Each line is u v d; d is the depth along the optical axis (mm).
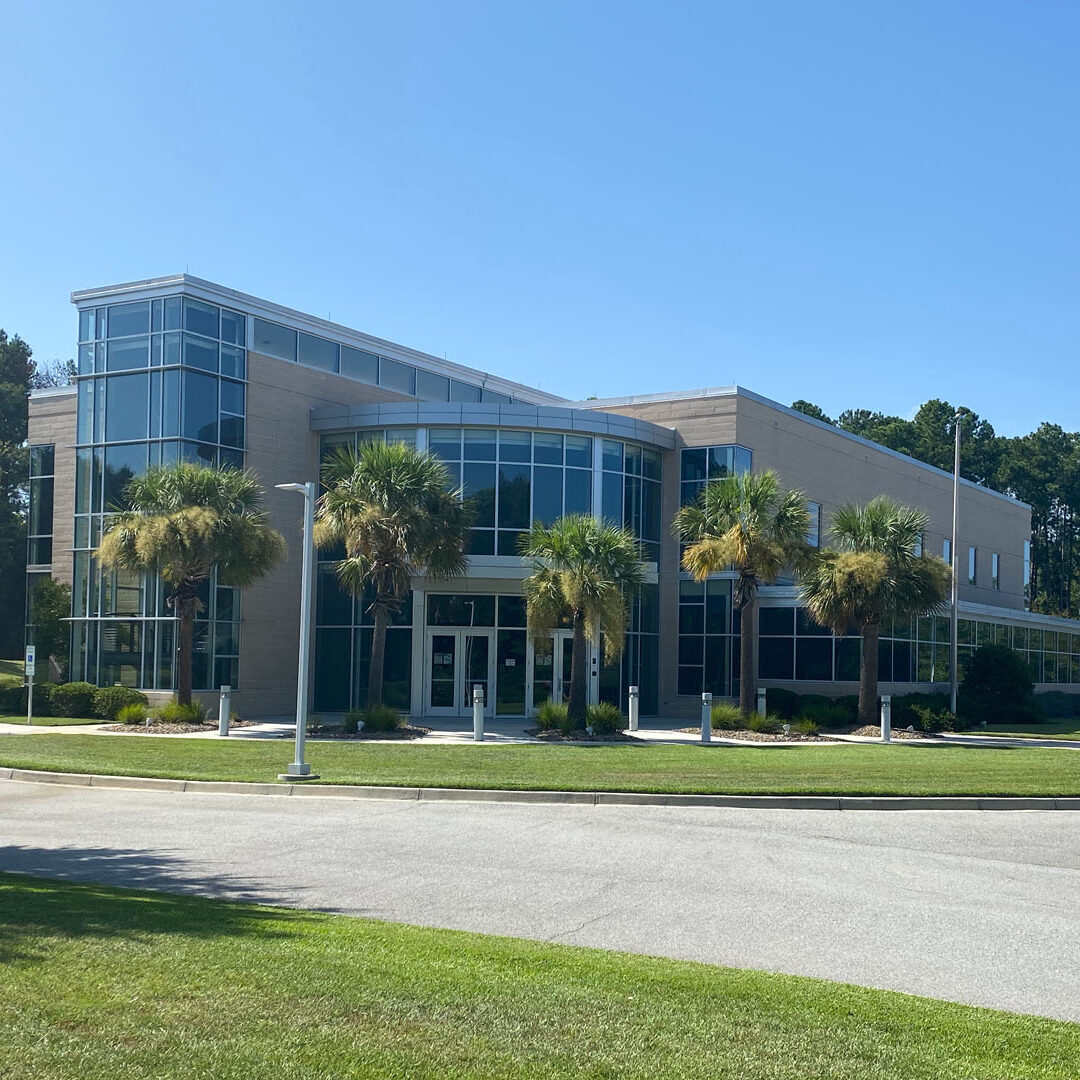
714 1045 5555
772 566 29062
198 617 31953
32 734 26125
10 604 55438
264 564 29531
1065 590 94750
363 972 6637
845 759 22500
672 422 37719
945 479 52875
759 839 13570
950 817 15938
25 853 11891
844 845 13242
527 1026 5742
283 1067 5066
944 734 30625
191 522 27688
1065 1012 6738
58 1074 4895
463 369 42031
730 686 36188
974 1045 5699
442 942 7637
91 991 6094
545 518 34344
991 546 57906
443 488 29047
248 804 16391
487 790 17281
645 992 6461
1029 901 10102
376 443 28344
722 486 29766
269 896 9695
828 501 42438
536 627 27625
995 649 38625
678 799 16875
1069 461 91750
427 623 33875
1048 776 19781
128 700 30547
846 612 30000
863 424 94938
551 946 7766
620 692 35500
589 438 35031
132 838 12984
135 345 32656
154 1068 5004
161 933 7504
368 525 26828
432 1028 5660
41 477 39031
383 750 23078
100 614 32844
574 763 21047
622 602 27344
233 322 33406
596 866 11477
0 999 5906
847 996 6582
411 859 11727
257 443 33844
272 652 34188
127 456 32531
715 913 9359
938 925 9047
